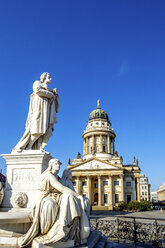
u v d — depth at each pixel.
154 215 39.56
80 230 4.16
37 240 3.74
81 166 69.88
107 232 11.52
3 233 4.30
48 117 5.78
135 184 71.50
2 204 4.94
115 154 75.69
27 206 4.82
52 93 5.91
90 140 80.69
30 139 5.62
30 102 5.93
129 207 54.84
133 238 9.69
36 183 4.98
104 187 68.12
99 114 86.62
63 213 3.85
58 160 4.55
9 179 5.14
